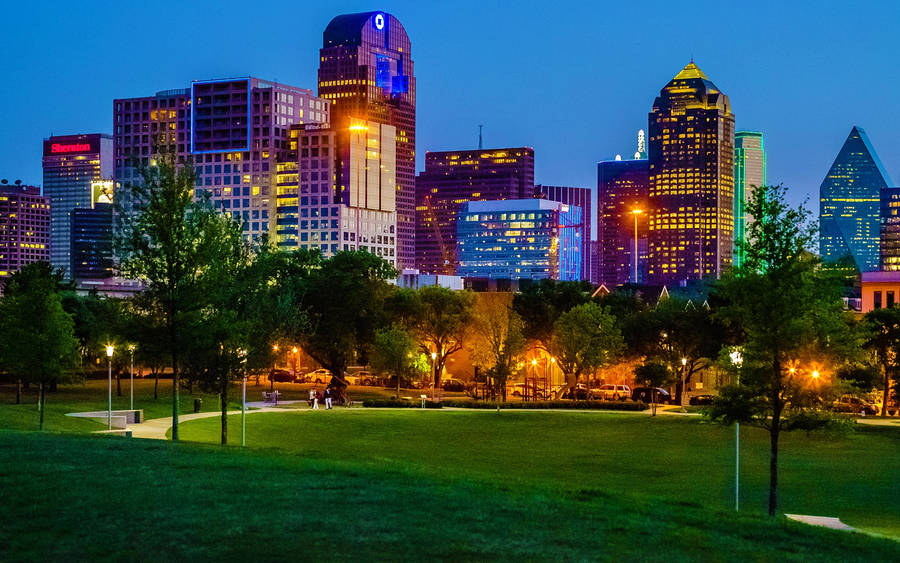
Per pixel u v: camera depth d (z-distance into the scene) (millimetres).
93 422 69500
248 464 33344
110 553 20172
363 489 28734
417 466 40031
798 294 37750
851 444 69938
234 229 54094
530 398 115688
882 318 89562
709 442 70375
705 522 27719
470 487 30766
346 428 76375
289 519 23719
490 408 98812
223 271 50094
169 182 49062
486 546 22062
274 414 85000
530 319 119938
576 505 28594
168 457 34250
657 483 51531
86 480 28016
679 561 22219
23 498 25094
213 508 24734
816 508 45094
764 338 38031
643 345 116125
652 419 86375
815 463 60344
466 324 124000
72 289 109938
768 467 58344
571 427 79438
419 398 107500
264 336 54531
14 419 61000
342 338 119688
